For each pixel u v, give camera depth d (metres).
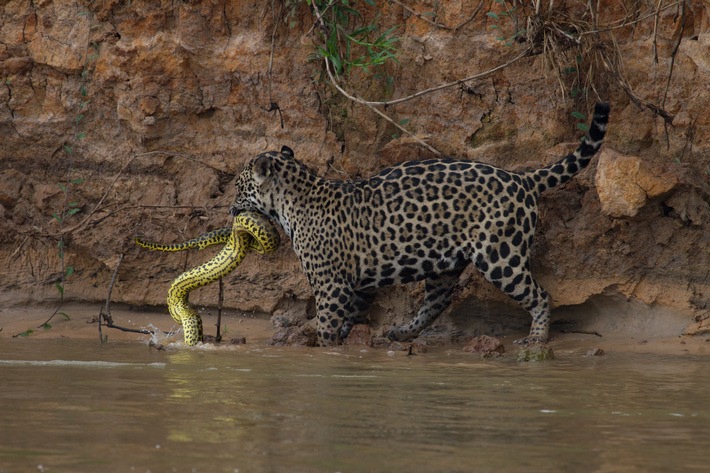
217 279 18.52
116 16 21.53
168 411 9.86
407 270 17.94
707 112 18.41
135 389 11.40
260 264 20.53
